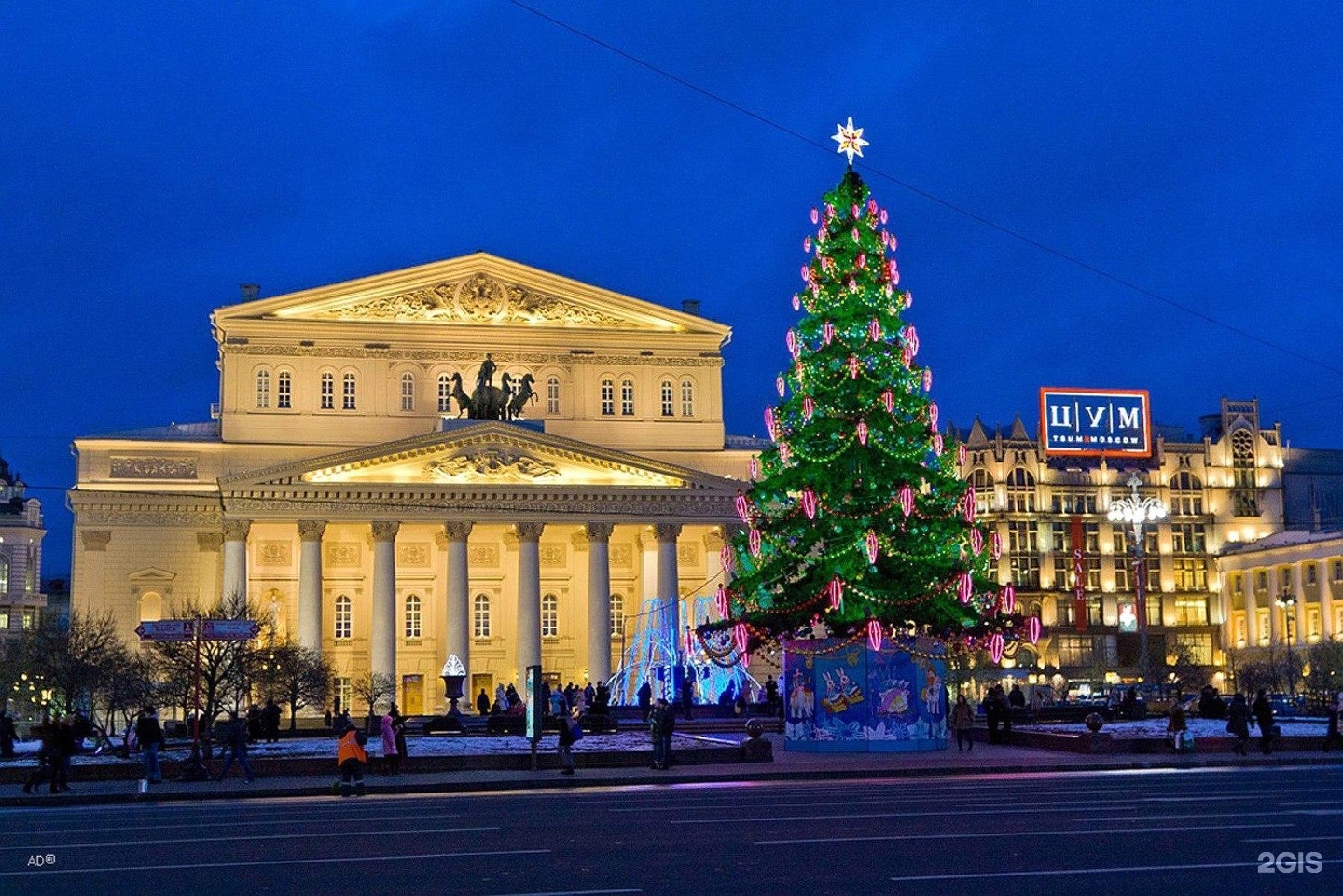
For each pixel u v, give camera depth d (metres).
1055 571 145.12
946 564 52.25
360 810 33.84
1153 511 107.38
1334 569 130.62
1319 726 64.69
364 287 106.38
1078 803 30.72
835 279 53.03
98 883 20.39
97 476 102.62
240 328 104.69
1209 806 29.31
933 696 54.00
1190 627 145.62
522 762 48.81
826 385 52.34
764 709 85.25
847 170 54.06
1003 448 146.12
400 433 105.31
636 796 36.72
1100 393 99.88
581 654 110.44
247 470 103.50
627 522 102.31
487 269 108.31
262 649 71.88
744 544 54.38
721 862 21.45
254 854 23.67
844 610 51.75
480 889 19.17
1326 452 156.50
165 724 80.94
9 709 107.44
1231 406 151.50
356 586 107.69
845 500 51.66
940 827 25.72
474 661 108.81
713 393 111.00
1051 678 130.12
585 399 108.75
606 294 109.50
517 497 100.25
